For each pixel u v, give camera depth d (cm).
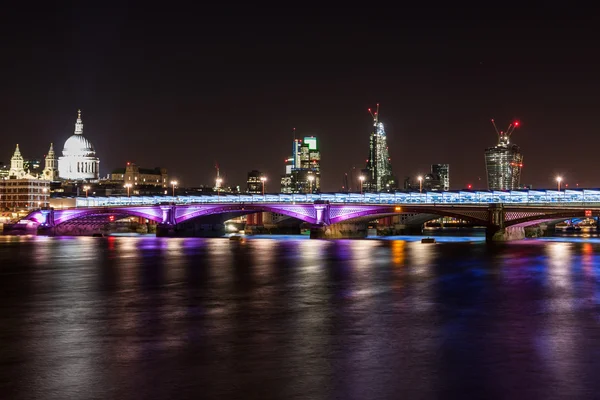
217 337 4334
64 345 4100
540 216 18662
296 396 3027
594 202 18388
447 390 3114
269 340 4231
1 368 3516
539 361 3647
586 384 3200
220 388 3145
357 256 12406
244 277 8325
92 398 3002
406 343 4128
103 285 7494
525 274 8650
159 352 3884
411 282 7688
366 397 3014
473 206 19562
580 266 9906
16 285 7569
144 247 16588
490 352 3872
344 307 5666
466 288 7081
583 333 4459
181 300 6147
